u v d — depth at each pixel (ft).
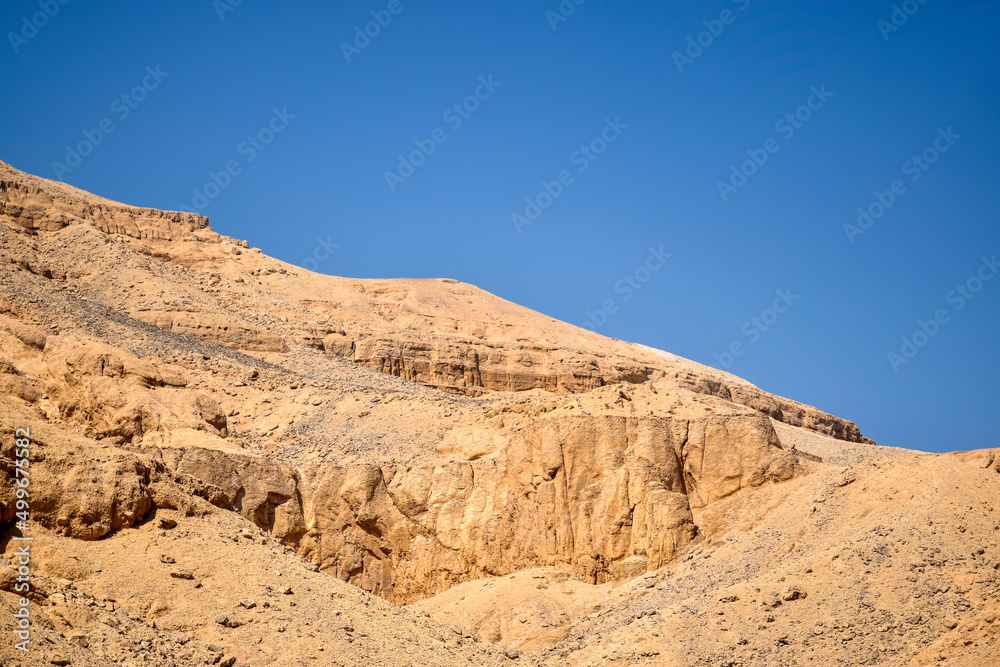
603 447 261.03
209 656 163.84
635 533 250.57
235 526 202.90
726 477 258.57
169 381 268.82
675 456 261.44
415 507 270.46
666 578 235.20
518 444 269.03
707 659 190.49
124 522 186.29
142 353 350.43
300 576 195.11
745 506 253.44
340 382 385.29
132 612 168.86
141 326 381.60
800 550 221.46
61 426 228.02
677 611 206.49
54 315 351.46
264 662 167.43
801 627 192.24
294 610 182.80
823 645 187.62
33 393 248.52
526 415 296.92
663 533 246.27
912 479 225.97
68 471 183.73
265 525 253.85
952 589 191.52
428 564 264.72
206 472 243.19
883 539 205.87
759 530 238.89
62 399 248.11
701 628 197.57
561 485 259.60
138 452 234.79
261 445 302.04
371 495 272.10
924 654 178.91
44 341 279.90
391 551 270.05
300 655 171.22
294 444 305.94
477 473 271.90
